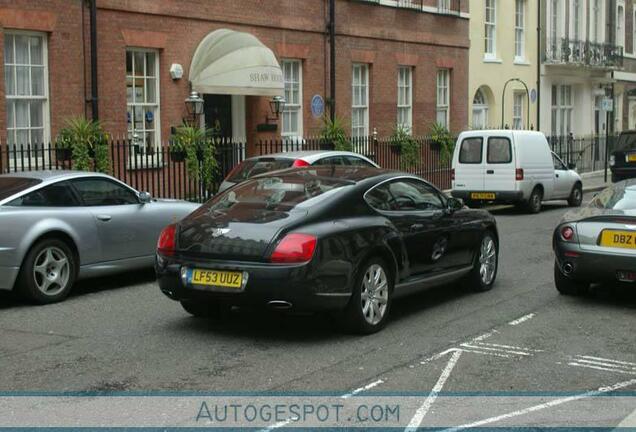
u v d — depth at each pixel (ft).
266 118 65.05
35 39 49.37
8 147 44.27
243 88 57.82
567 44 109.91
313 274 23.24
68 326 26.78
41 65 49.62
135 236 33.55
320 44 69.77
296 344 24.18
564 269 29.35
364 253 24.71
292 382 20.56
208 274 23.99
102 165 48.96
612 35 124.67
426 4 82.89
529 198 63.57
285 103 67.51
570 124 117.50
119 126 53.72
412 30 80.79
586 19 116.47
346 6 72.28
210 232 24.35
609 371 21.58
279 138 66.33
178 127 55.21
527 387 20.21
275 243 23.29
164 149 54.75
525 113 103.40
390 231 25.94
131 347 24.03
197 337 25.16
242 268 23.40
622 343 24.41
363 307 25.11
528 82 103.35
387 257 25.91
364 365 21.99
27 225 29.35
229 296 23.63
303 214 24.11
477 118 96.12
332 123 66.90
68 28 50.31
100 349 23.84
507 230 53.31
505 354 23.16
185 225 25.20
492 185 62.90
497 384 20.42
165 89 56.44
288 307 23.34
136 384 20.51
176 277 24.61
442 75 87.56
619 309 29.01
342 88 72.49
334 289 23.79
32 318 27.96
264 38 64.23
